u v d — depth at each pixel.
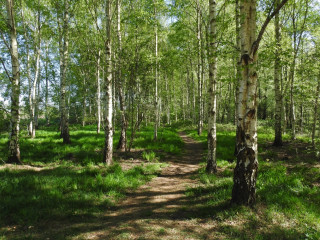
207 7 15.32
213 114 7.49
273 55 5.27
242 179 4.30
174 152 11.66
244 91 4.27
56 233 3.60
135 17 10.18
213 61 6.90
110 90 8.45
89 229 3.78
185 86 35.66
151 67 10.85
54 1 12.48
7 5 7.88
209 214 4.25
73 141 13.48
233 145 12.45
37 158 9.22
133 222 4.07
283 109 15.97
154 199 5.39
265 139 14.24
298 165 7.57
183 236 3.51
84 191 5.46
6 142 12.09
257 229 3.60
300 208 4.12
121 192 5.82
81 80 20.70
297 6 11.23
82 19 13.84
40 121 37.88
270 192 4.93
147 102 10.61
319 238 3.15
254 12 4.20
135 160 9.72
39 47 16.36
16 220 3.96
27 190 5.31
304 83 7.91
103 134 17.34
